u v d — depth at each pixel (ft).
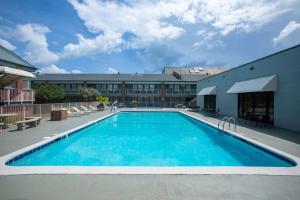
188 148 39.50
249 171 20.95
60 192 16.28
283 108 49.90
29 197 15.48
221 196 15.85
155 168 21.71
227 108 85.30
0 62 62.23
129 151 37.29
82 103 113.60
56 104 83.15
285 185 17.84
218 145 41.68
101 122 71.82
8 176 19.31
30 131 44.09
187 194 16.11
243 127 51.80
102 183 17.95
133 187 17.22
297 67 45.29
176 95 171.42
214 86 100.73
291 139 37.17
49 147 34.78
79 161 31.32
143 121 78.59
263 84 53.52
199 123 68.95
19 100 60.75
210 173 20.33
